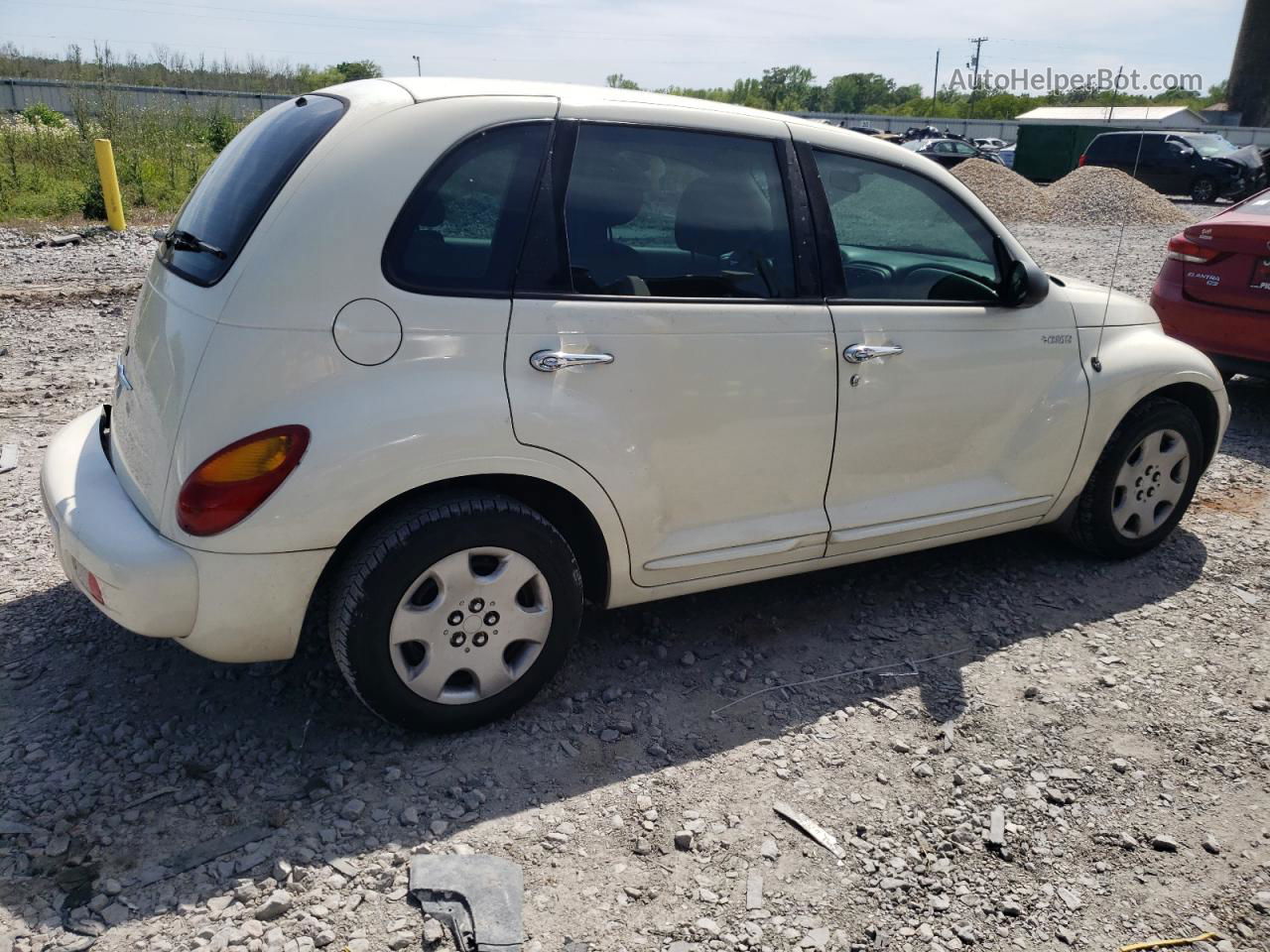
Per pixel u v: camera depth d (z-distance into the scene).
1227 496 5.43
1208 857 2.77
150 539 2.74
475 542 2.90
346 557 2.96
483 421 2.83
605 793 2.92
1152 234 18.50
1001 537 4.82
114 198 13.43
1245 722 3.38
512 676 3.13
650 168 3.14
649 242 3.14
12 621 3.71
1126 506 4.46
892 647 3.80
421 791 2.88
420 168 2.81
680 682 3.51
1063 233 18.62
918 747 3.20
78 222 14.25
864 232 3.57
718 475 3.33
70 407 6.20
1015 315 3.89
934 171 3.75
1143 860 2.75
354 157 2.76
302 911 2.43
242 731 3.12
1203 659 3.77
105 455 3.24
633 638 3.79
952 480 3.89
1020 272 3.82
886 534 3.75
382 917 2.42
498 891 2.49
